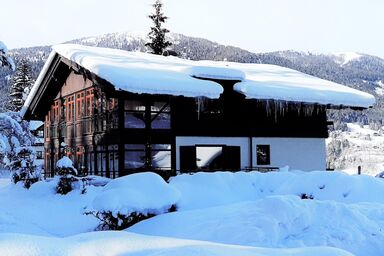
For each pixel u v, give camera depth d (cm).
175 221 1060
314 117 2650
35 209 1605
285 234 949
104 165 2523
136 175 1243
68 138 2723
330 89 2605
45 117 3169
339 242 931
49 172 3016
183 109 2259
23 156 2214
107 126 2188
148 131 2111
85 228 1315
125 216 1125
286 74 3133
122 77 1912
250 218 980
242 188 1574
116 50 2892
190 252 547
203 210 1104
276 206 994
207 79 2289
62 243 582
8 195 1992
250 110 2444
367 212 1109
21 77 5422
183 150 2239
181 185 1469
